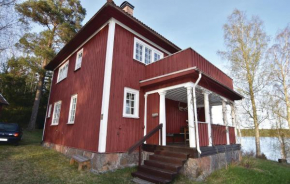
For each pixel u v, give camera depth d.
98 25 7.83
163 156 5.77
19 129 10.25
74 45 9.84
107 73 6.46
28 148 9.18
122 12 6.93
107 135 5.97
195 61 6.39
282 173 7.21
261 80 15.87
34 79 18.84
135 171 5.73
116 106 6.52
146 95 7.75
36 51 15.16
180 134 8.27
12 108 18.20
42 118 20.00
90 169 5.81
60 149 8.73
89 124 6.79
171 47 9.68
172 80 6.64
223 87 7.75
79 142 7.17
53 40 17.70
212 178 5.50
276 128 15.56
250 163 8.53
